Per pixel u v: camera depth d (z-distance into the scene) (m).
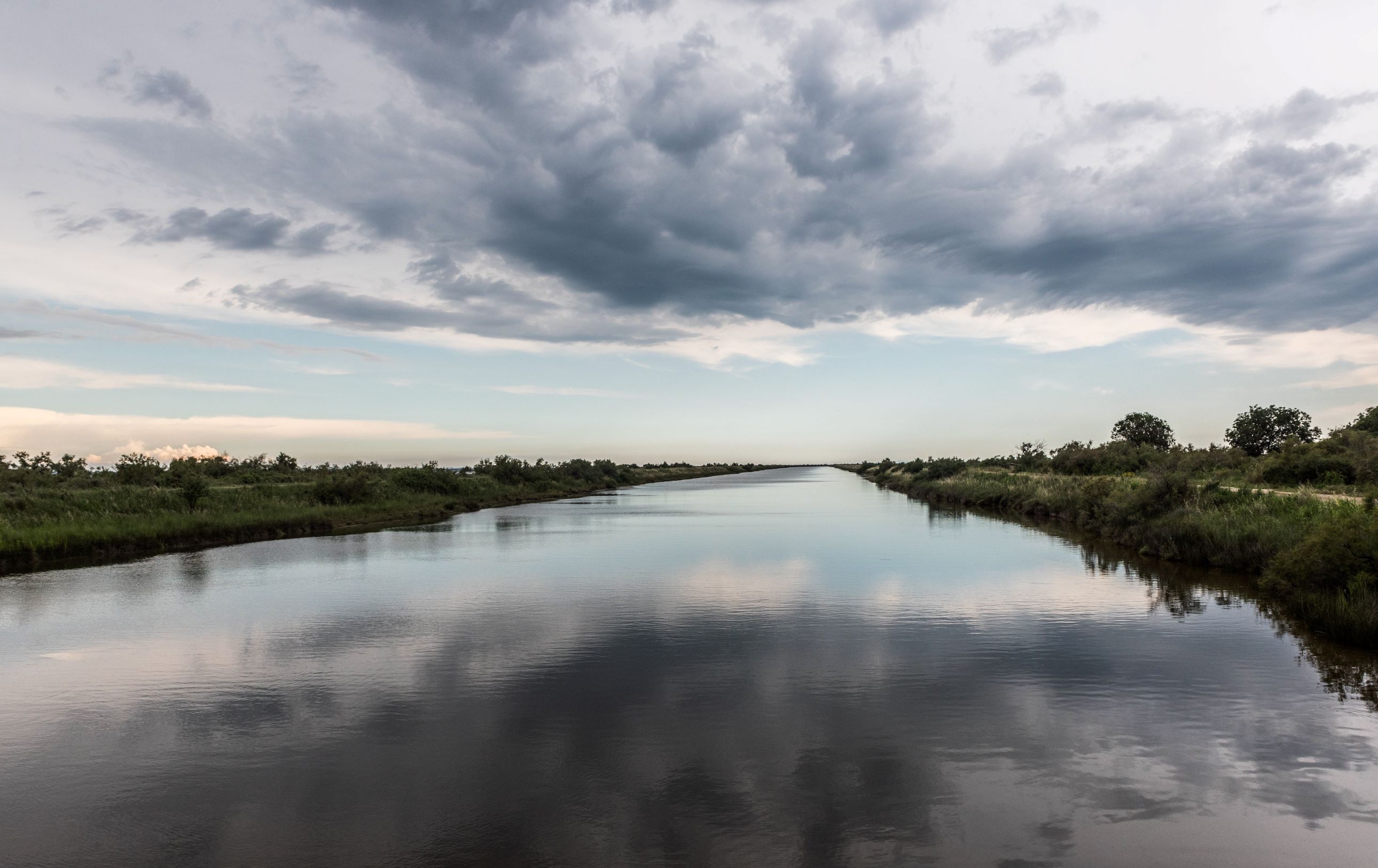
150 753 7.26
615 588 16.27
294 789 6.45
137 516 25.34
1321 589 12.98
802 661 10.38
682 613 13.65
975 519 34.69
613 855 5.33
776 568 19.16
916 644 11.30
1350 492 25.02
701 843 5.50
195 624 12.72
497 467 62.62
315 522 29.86
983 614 13.41
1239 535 18.11
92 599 14.93
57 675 9.77
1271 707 8.39
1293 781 6.53
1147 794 6.29
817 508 43.84
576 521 34.34
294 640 11.62
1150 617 13.06
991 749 7.25
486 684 9.38
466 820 5.87
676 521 34.50
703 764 6.92
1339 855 5.34
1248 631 11.97
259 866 5.25
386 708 8.50
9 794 6.41
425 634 12.03
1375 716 8.10
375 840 5.58
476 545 24.50
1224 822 5.81
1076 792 6.33
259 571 18.81
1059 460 53.25
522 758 7.06
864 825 5.77
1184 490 23.17
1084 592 15.49
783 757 7.06
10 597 15.17
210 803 6.22
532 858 5.30
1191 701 8.62
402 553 22.36
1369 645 10.80
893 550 22.92
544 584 16.75
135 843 5.59
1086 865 5.21
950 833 5.63
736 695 8.88
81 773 6.80
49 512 24.25
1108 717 8.12
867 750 7.21
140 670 10.02
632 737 7.59
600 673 9.81
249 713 8.36
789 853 5.35
